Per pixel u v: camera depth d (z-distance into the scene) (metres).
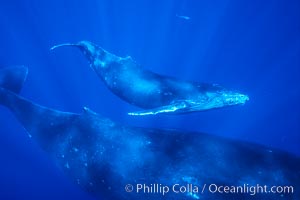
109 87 11.91
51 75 23.05
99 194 9.35
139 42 26.44
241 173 7.70
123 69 11.63
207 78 22.47
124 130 9.46
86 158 9.56
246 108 20.31
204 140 8.63
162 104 10.64
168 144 8.71
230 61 24.09
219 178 7.71
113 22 29.09
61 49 25.34
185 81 10.95
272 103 20.56
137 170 8.51
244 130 18.89
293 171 7.64
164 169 8.24
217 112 20.11
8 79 13.63
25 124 11.70
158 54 24.92
